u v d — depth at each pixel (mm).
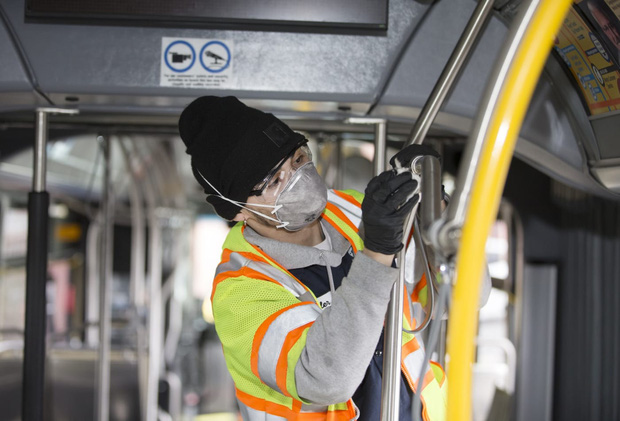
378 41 2070
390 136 3264
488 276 1579
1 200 5824
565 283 3684
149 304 6023
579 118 2053
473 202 893
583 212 3385
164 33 2061
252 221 1646
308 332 1325
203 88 2072
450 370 903
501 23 2033
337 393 1284
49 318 6680
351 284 1259
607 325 3133
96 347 5188
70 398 5031
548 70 2016
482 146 908
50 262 6730
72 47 2051
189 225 8031
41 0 2006
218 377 7980
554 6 881
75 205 6371
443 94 1438
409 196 1198
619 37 1664
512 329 3891
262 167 1483
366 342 1253
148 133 3357
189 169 6949
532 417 3748
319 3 2020
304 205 1507
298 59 2076
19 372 4777
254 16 2020
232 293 1528
